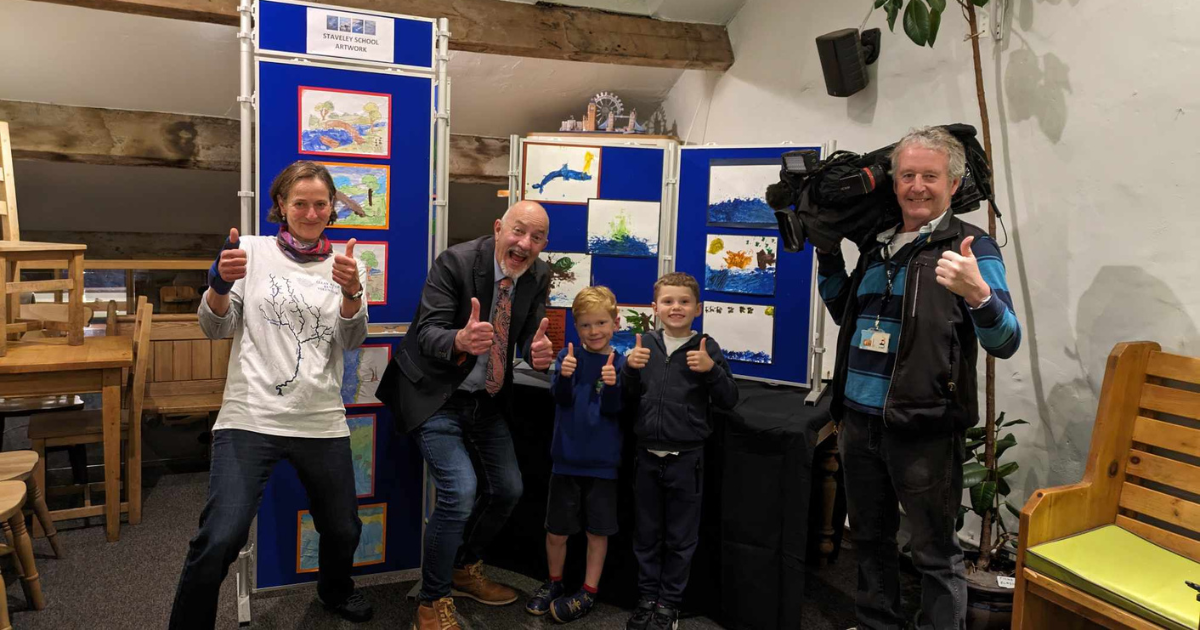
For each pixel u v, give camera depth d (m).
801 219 2.06
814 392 2.62
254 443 1.96
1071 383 2.37
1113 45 2.21
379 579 2.67
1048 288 2.44
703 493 2.49
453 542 2.17
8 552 2.36
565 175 2.84
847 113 3.28
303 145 2.41
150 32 3.55
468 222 5.95
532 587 2.70
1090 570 1.77
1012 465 2.33
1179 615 1.60
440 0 3.54
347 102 2.44
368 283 2.52
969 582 2.19
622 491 2.55
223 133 4.16
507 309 2.29
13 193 3.54
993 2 2.58
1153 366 2.02
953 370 1.84
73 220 4.97
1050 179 2.42
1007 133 2.57
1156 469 1.98
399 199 2.53
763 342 2.78
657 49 3.89
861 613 2.14
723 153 2.77
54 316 3.74
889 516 2.09
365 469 2.59
